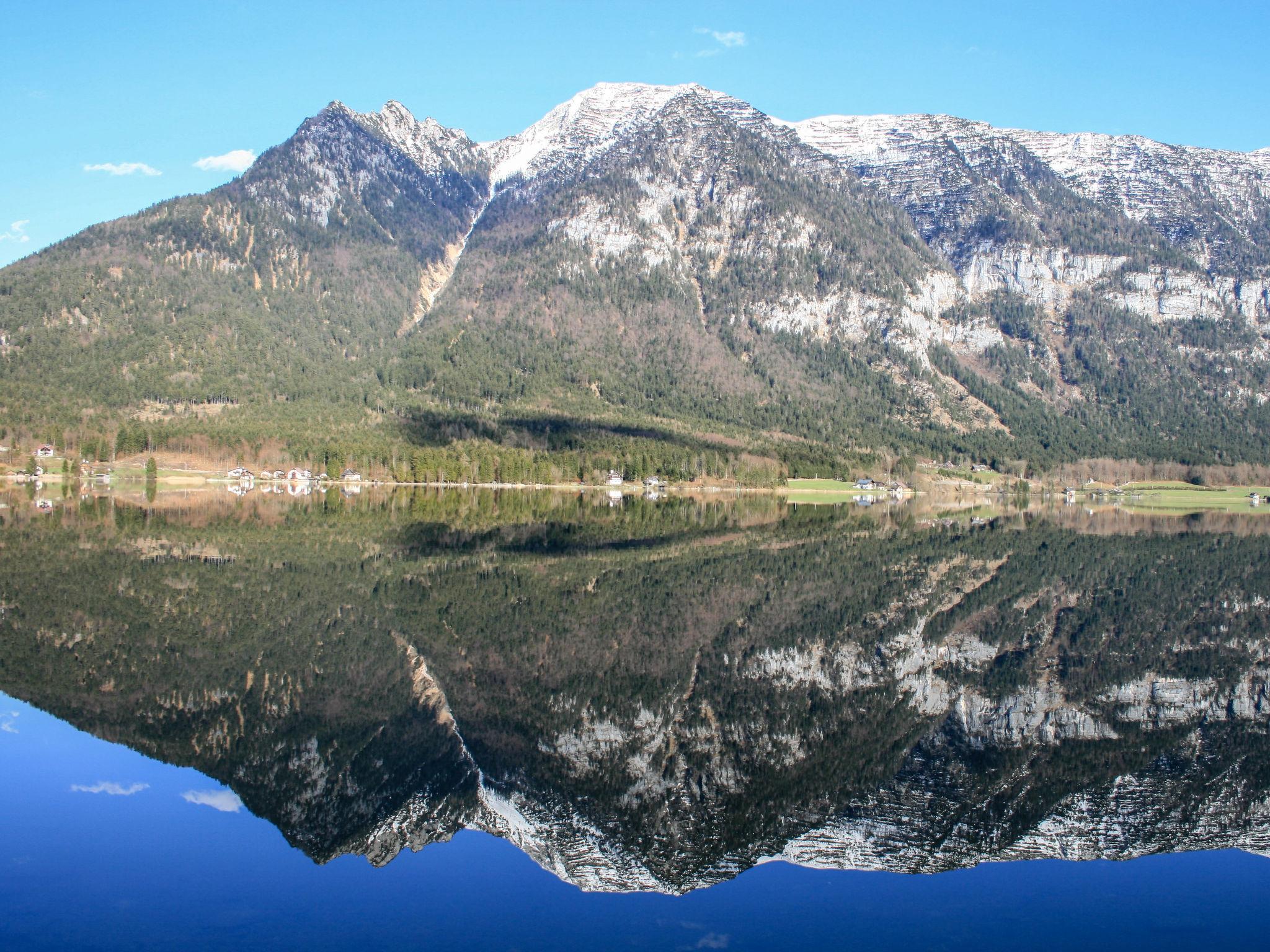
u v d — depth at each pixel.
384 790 34.03
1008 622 64.69
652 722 42.25
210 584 69.50
